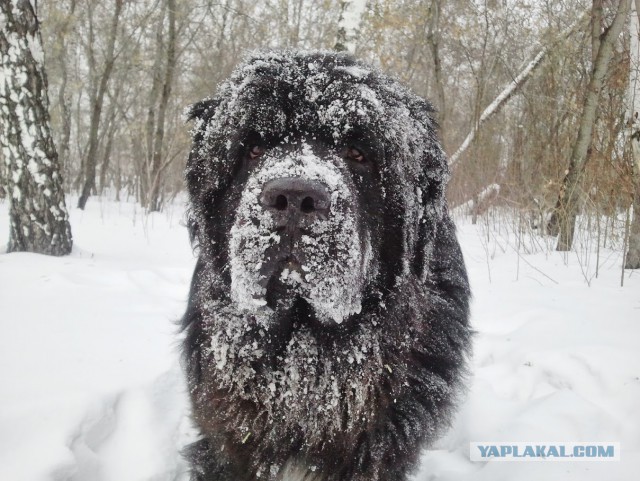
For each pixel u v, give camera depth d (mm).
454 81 3631
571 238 1472
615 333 828
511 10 2793
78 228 2070
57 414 575
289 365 523
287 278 466
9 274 1054
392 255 538
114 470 578
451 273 624
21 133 1246
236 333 523
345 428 525
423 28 3141
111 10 4598
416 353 559
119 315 881
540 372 766
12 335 772
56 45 4527
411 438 538
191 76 4875
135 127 4562
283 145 514
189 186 595
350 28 1770
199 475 568
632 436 615
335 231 449
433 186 578
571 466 564
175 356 734
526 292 1077
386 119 531
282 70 526
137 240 1812
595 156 1471
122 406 638
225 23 4281
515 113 2512
